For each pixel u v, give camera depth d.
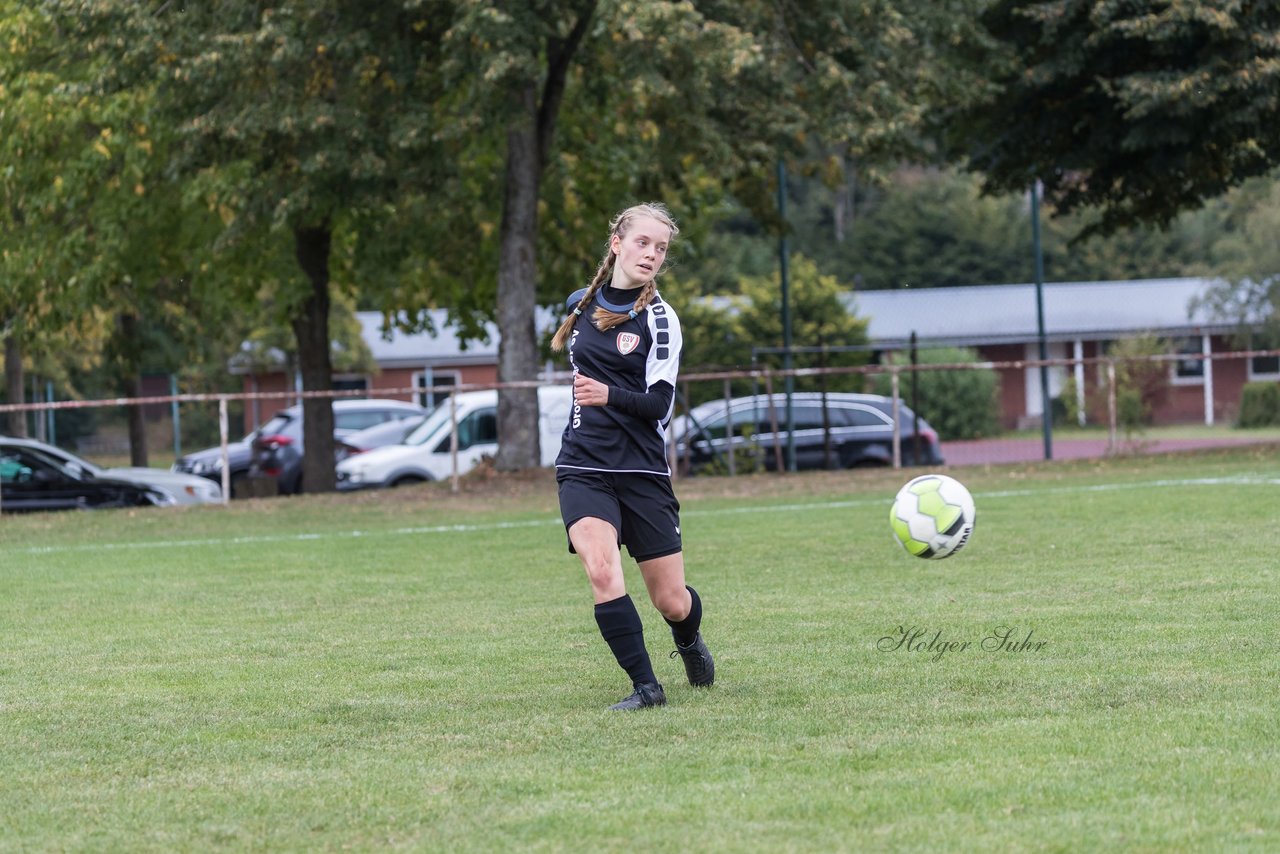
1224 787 12.17
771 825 11.44
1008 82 64.56
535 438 60.72
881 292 141.62
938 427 107.31
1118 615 21.81
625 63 50.66
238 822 12.12
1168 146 62.75
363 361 131.88
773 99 55.75
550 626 23.28
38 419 101.25
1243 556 28.44
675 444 63.56
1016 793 12.17
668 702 16.67
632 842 11.11
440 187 57.97
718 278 157.88
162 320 87.44
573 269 72.75
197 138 53.38
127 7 51.50
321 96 55.12
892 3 57.50
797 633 21.38
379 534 41.75
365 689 18.17
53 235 61.47
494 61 49.12
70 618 25.83
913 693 16.67
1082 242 72.94
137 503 59.66
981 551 31.22
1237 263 129.88
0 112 59.12
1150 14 57.19
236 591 29.28
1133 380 112.00
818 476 60.59
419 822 11.91
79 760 14.66
